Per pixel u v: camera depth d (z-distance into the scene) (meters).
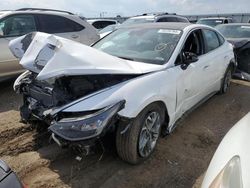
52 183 2.81
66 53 2.71
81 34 6.98
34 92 3.23
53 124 2.66
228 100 5.61
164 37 3.90
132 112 2.71
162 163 3.20
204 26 4.68
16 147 3.42
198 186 2.86
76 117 2.58
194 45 4.19
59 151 3.36
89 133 2.49
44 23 6.39
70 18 6.87
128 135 2.82
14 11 6.03
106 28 10.35
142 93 2.86
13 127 3.94
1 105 4.99
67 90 2.86
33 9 6.49
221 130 4.20
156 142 3.31
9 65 5.77
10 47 3.50
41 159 3.19
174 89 3.39
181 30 3.98
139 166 3.12
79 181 2.85
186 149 3.55
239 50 7.09
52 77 2.58
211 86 4.88
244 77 7.20
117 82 2.88
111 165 3.12
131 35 4.17
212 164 2.02
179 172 3.06
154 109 3.11
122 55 3.71
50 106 2.96
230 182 1.63
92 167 3.08
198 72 4.05
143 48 3.79
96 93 2.71
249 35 8.03
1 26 5.68
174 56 3.55
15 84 3.52
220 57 5.02
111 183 2.84
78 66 2.63
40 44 3.06
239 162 1.73
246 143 1.89
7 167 1.96
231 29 8.53
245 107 5.27
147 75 3.10
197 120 4.53
